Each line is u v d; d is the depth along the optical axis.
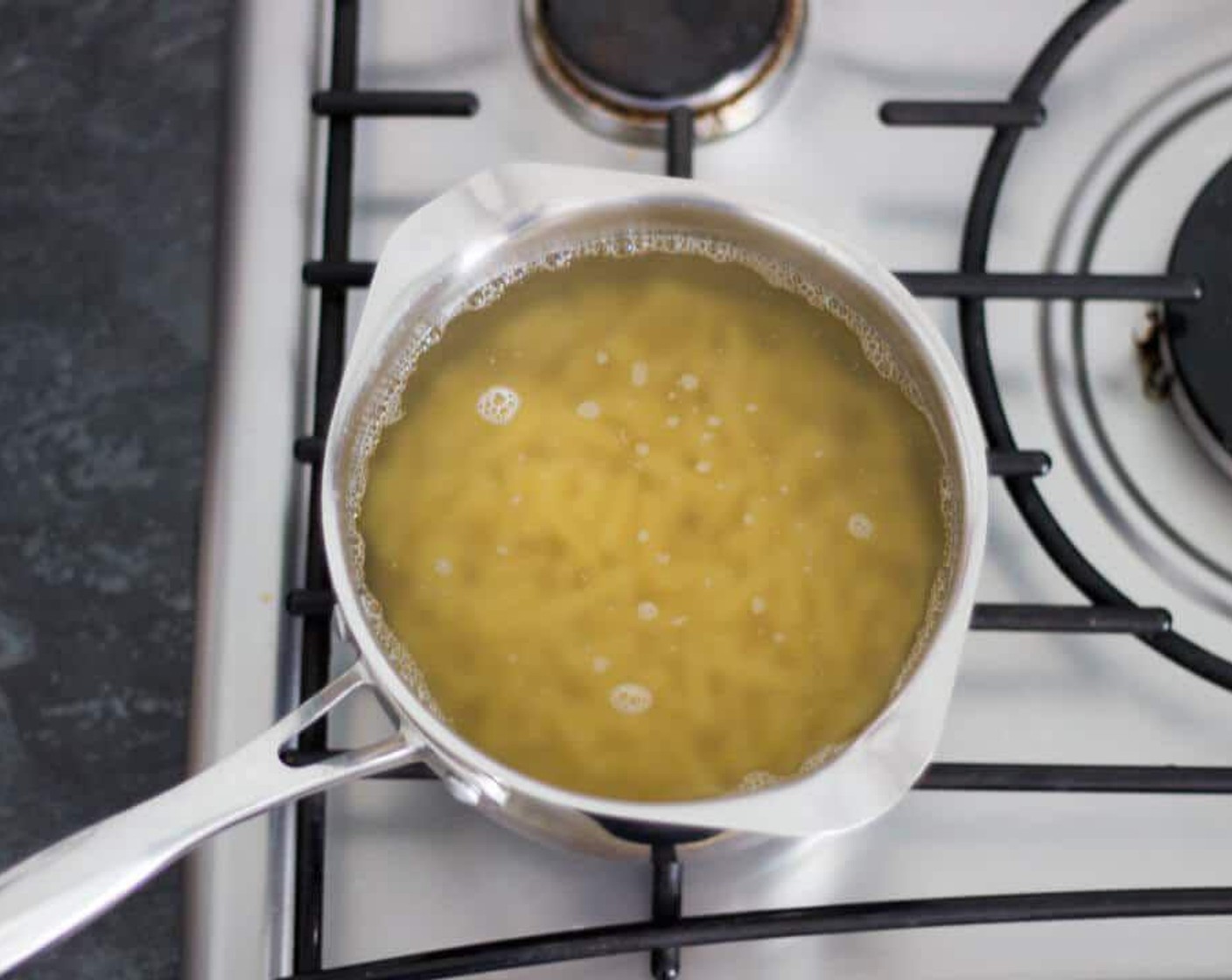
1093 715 0.56
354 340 0.52
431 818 0.55
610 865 0.55
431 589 0.50
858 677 0.49
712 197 0.52
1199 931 0.54
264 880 0.53
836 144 0.61
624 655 0.50
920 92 0.62
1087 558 0.57
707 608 0.50
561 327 0.53
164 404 0.79
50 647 0.76
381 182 0.61
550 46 0.61
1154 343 0.59
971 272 0.58
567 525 0.51
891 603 0.50
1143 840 0.55
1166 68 0.62
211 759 0.54
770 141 0.62
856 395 0.52
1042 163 0.61
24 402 0.79
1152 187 0.61
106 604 0.77
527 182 0.52
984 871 0.54
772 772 0.48
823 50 0.62
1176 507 0.58
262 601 0.56
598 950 0.51
